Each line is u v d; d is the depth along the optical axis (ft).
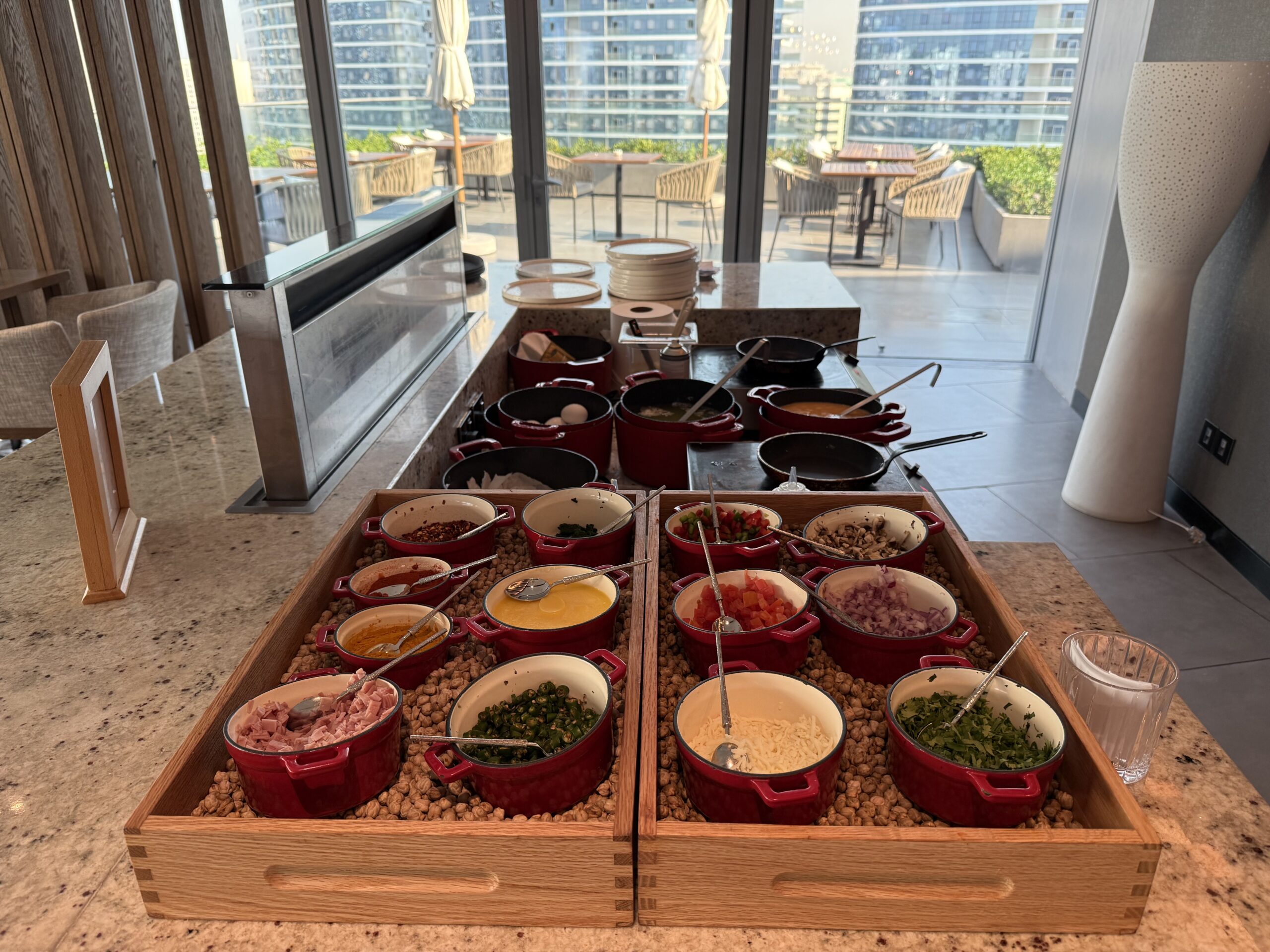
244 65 14.19
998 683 2.99
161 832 2.47
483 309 8.59
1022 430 12.84
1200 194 8.51
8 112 11.70
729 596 3.68
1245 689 7.45
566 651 3.39
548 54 13.98
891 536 4.27
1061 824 2.74
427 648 3.36
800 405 6.31
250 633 3.85
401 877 2.55
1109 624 4.03
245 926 2.58
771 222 14.88
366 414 5.81
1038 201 14.57
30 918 2.59
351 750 2.72
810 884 2.50
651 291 8.68
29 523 4.92
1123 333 9.73
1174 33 10.71
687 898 2.51
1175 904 2.62
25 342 9.38
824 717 2.89
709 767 2.60
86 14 11.63
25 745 3.21
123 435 6.07
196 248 13.21
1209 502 9.78
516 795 2.72
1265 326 8.87
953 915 2.51
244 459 5.62
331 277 5.34
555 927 2.57
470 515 4.51
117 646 3.77
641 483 6.31
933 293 15.35
